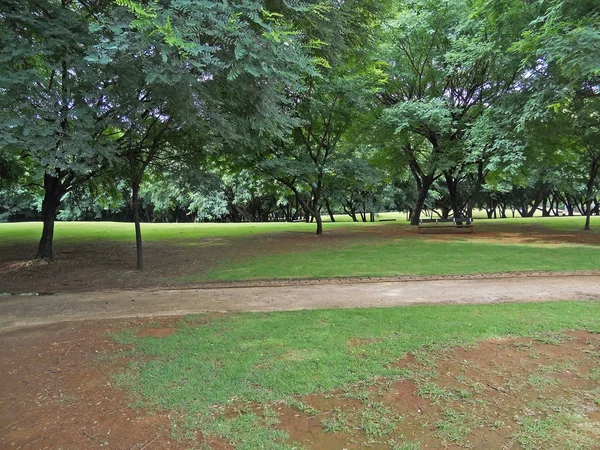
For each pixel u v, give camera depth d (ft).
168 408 10.52
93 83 20.63
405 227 75.20
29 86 18.13
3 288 28.76
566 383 11.44
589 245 42.80
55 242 55.21
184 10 13.73
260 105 21.81
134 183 34.71
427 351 13.85
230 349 14.42
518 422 9.57
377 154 74.95
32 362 13.84
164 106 24.71
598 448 8.53
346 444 8.95
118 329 17.33
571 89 33.40
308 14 24.63
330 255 38.52
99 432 9.52
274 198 128.36
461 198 138.31
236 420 9.90
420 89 68.33
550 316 17.44
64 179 41.70
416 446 8.79
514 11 40.52
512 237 52.75
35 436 9.39
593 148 57.47
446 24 60.34
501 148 45.98
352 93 50.78
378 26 44.50
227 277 29.25
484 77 58.80
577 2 30.27
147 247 49.19
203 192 41.01
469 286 24.72
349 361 13.10
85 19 24.84
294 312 19.40
